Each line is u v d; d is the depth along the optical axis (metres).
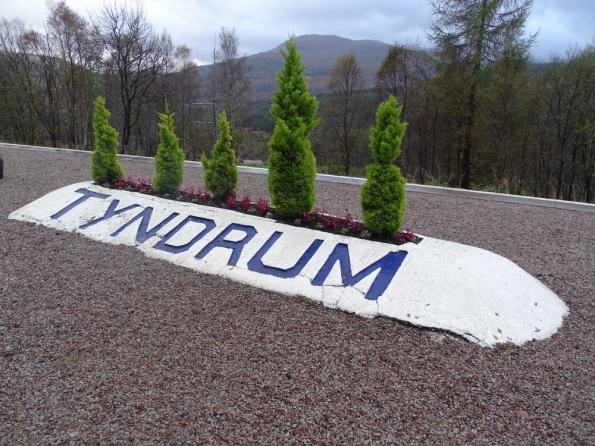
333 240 5.27
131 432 2.70
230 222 6.00
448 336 3.85
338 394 3.09
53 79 25.58
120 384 3.15
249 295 4.61
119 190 7.60
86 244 6.08
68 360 3.43
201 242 5.72
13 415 2.82
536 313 4.18
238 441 2.64
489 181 17.86
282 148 5.66
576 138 16.45
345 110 22.89
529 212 8.62
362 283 4.56
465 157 16.53
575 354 3.68
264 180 11.44
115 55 21.33
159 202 6.88
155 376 3.25
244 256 5.30
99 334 3.81
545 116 16.77
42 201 7.60
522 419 2.90
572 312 4.45
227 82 27.25
